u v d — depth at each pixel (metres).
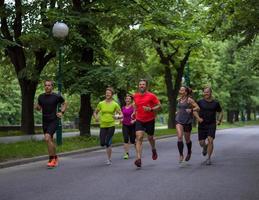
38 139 21.56
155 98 11.67
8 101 50.56
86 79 20.47
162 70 39.47
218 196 7.91
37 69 25.25
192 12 30.97
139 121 11.75
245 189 8.59
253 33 19.12
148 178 9.98
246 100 66.31
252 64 36.53
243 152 16.52
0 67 34.41
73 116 55.94
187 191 8.38
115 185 9.09
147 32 24.95
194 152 16.33
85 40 19.88
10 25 26.72
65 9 21.02
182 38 27.72
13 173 11.13
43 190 8.64
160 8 25.22
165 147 19.53
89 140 20.59
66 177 10.34
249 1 16.42
